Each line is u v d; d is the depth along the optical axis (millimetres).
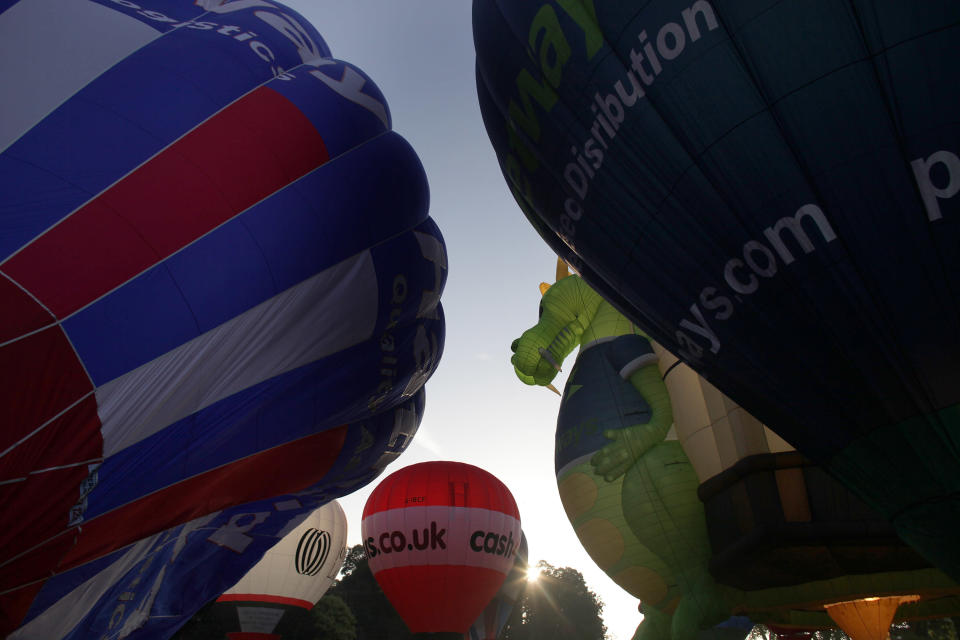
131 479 6957
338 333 9000
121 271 6836
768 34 5641
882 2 5238
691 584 11016
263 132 8531
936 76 5145
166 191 7406
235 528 9375
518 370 14383
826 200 5590
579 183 7461
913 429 5621
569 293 14227
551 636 54219
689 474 11391
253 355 7914
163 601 8797
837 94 5422
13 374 6066
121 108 7633
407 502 17406
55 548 6742
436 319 11117
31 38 7594
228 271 7602
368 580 44312
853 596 9852
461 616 17109
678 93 6172
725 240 6254
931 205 5258
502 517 17703
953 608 11758
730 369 6816
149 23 8789
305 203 8562
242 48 9250
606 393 12875
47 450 6246
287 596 21266
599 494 12266
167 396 7066
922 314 5402
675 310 7070
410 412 11766
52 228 6641
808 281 5809
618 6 6617
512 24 7789
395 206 9859
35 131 7051
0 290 6168
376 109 10242
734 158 5941
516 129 8219
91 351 6496
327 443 9898
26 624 7324
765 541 9203
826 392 6051
